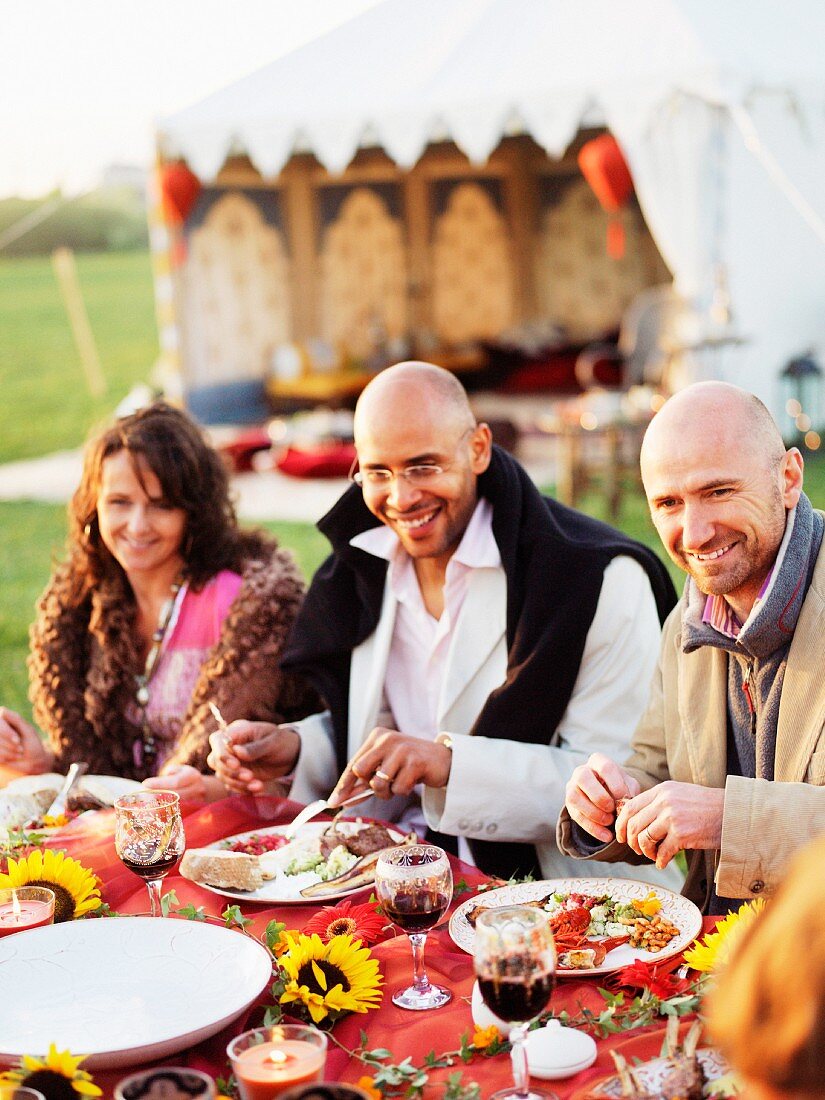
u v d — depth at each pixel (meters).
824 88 8.78
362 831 2.38
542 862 2.73
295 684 3.14
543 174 16.53
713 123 9.38
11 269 28.50
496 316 16.80
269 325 14.99
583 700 2.79
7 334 23.39
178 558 3.19
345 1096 1.22
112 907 2.16
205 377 14.02
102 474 3.11
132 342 22.83
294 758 2.91
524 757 2.62
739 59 8.14
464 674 2.86
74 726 3.15
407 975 1.85
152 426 3.13
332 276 15.77
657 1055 1.55
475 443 2.81
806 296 11.33
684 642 2.20
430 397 2.68
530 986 1.46
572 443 9.30
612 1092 1.45
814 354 11.45
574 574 2.77
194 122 9.44
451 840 2.82
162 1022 1.69
